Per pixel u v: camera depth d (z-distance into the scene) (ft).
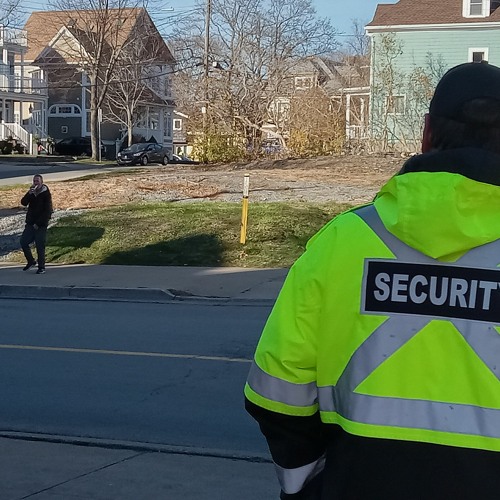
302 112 131.85
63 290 47.06
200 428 21.39
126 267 54.29
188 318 38.58
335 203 71.97
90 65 179.63
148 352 30.58
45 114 215.92
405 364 6.25
